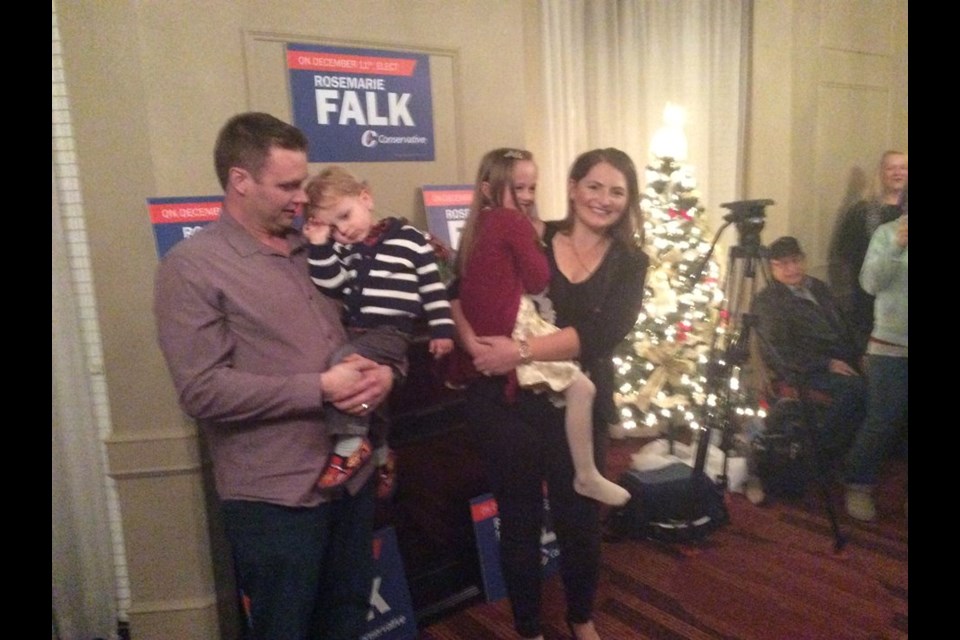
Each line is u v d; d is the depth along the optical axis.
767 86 3.70
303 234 1.49
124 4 1.78
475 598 2.29
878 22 3.21
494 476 1.71
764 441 2.94
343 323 1.53
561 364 1.63
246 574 1.38
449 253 1.98
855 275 2.97
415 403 2.15
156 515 1.96
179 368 1.24
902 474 3.12
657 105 3.77
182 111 1.88
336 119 2.12
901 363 2.53
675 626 2.08
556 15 3.33
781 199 3.66
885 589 2.24
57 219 1.91
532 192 1.79
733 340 2.62
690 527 2.60
